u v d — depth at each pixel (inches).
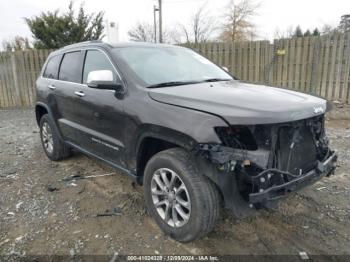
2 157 201.8
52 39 531.2
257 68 355.9
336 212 123.3
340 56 319.3
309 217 120.1
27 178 164.7
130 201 136.3
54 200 139.0
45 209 131.0
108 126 129.1
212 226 97.6
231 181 90.6
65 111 164.1
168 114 100.6
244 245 104.4
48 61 194.4
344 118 291.0
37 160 194.4
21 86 431.8
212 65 161.0
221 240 107.2
